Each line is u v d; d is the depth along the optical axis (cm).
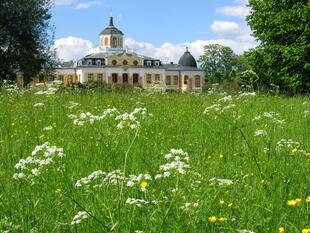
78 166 445
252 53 3312
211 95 1394
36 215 307
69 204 329
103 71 10138
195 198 325
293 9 3181
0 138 592
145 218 289
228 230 282
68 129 666
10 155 462
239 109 955
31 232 278
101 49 11231
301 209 308
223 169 433
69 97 1222
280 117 789
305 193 352
